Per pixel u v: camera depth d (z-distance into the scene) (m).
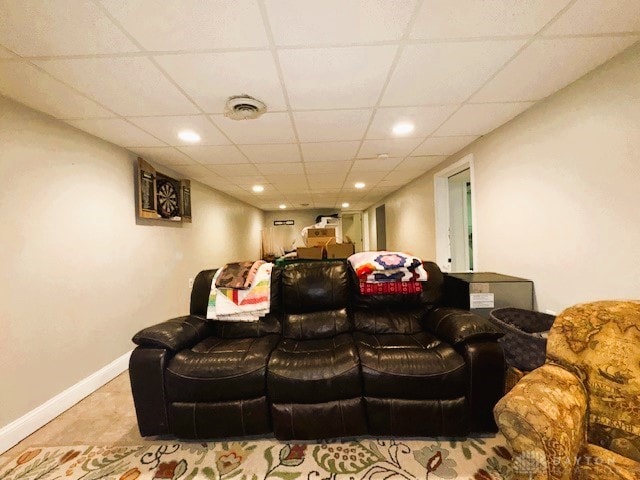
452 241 3.76
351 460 1.42
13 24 1.13
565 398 0.94
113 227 2.52
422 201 4.16
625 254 1.43
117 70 1.47
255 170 3.63
